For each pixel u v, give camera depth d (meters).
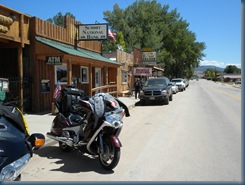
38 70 14.09
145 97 20.22
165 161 6.52
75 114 7.12
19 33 12.84
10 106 4.46
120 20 55.47
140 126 11.21
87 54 17.20
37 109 13.92
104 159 5.98
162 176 5.55
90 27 17.62
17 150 3.85
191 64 71.50
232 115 14.27
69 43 17.03
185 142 8.34
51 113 13.62
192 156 6.89
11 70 13.87
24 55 13.88
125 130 10.37
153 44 50.66
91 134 6.01
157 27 57.62
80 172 5.86
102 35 17.52
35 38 13.65
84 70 19.86
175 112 15.65
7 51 13.90
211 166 6.13
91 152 6.25
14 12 12.40
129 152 7.31
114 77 26.00
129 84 31.11
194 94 33.00
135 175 5.64
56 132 7.18
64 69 16.52
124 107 6.40
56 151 7.57
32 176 5.62
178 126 11.08
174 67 69.25
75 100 7.28
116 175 5.65
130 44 50.56
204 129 10.41
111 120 5.80
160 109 17.41
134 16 57.41
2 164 3.67
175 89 34.00
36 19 13.73
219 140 8.59
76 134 6.44
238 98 26.33
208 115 14.30
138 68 28.72
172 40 60.28
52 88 15.14
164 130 10.27
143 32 55.84
